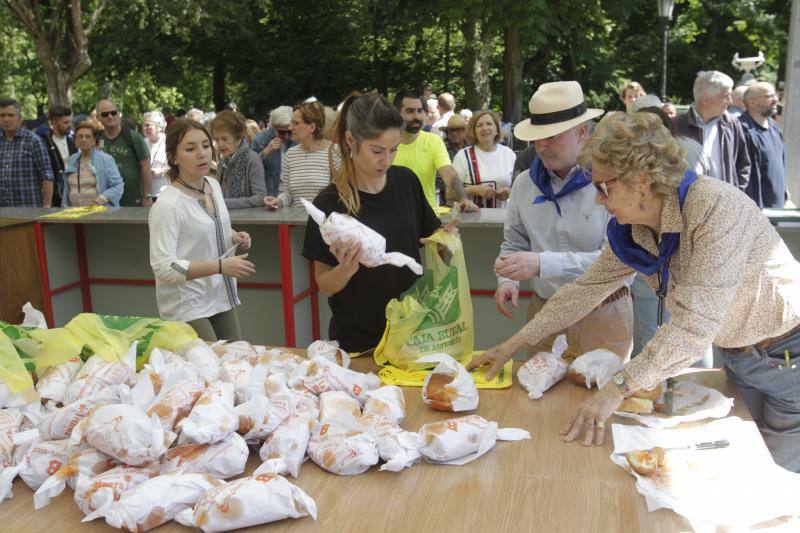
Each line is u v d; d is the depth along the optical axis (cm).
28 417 169
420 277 238
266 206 444
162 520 133
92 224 493
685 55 2461
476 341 433
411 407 186
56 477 143
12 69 2456
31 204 602
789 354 185
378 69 2098
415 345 210
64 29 1555
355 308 237
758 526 129
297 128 454
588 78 2041
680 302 159
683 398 182
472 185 507
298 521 134
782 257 175
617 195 163
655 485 141
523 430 168
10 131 591
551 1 1379
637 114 163
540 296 270
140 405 162
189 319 300
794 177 578
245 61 2112
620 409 174
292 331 421
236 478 150
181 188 297
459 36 2097
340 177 229
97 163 589
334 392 172
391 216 232
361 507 138
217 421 150
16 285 452
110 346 190
